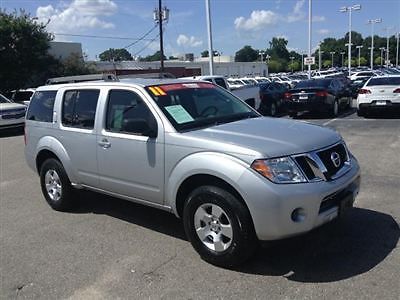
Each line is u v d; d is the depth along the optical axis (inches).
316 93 655.8
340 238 190.7
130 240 204.5
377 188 262.1
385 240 186.7
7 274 177.5
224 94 226.1
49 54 1354.6
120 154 203.2
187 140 176.2
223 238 169.3
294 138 170.1
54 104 244.7
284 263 171.5
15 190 311.6
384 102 604.4
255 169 155.9
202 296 152.0
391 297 144.1
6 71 1148.5
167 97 199.3
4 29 1125.1
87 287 163.2
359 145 403.9
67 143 234.1
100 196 275.4
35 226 231.3
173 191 181.9
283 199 152.0
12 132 681.6
